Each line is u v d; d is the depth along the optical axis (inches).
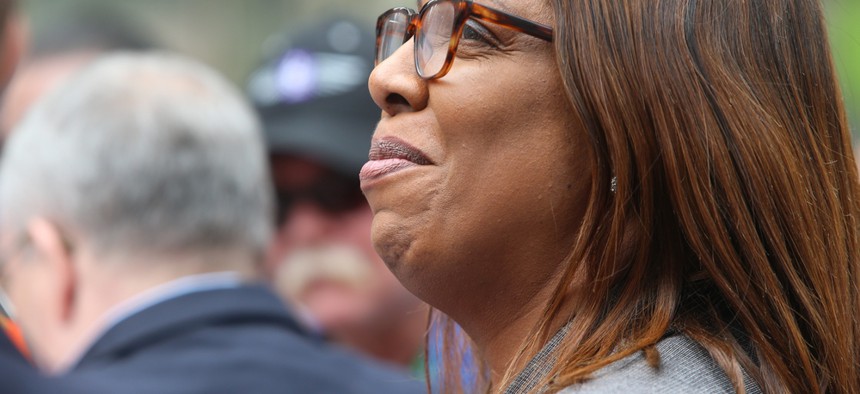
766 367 72.4
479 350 83.8
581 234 74.0
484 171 75.0
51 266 126.6
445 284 77.5
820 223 77.9
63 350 126.1
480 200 75.0
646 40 73.6
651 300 73.9
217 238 129.0
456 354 95.5
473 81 75.0
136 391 113.6
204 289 125.8
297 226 182.9
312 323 148.3
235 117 135.3
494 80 74.7
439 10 76.2
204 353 119.3
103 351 120.7
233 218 130.5
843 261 79.3
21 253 128.2
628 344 70.7
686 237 74.0
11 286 128.4
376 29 84.6
